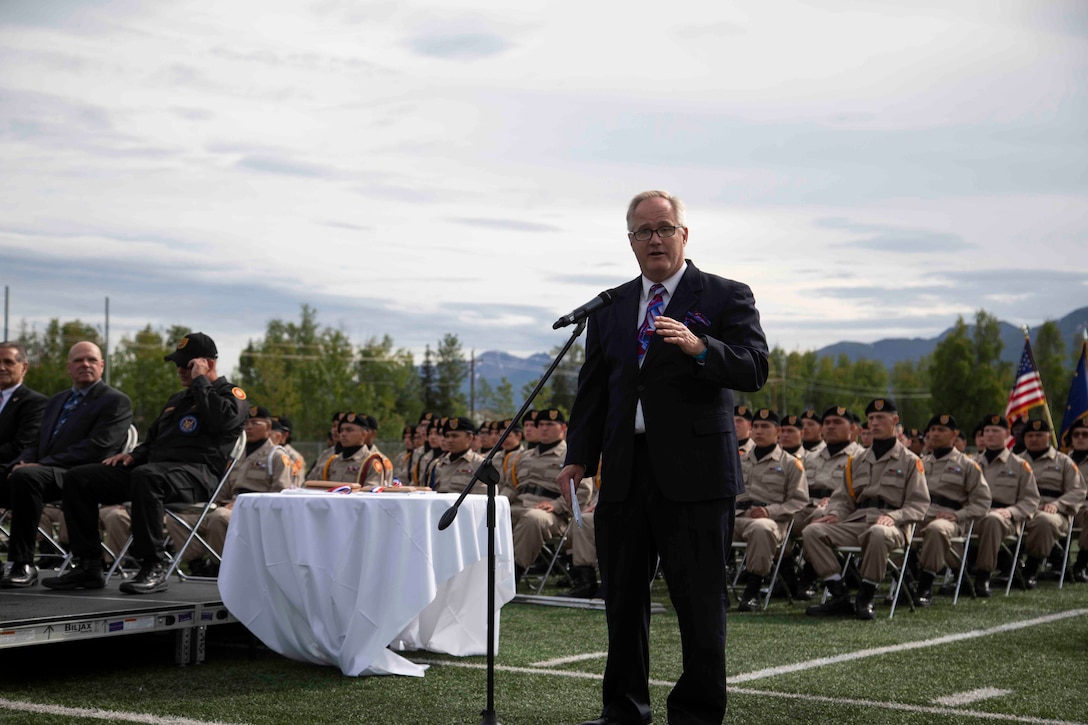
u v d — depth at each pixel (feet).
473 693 17.80
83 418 23.94
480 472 14.08
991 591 36.58
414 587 19.21
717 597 13.79
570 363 284.82
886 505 31.32
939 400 228.63
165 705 16.67
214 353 23.34
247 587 20.35
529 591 35.76
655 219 14.20
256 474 38.14
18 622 17.40
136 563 30.19
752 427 37.01
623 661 14.73
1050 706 17.19
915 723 15.89
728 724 15.72
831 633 25.85
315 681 18.69
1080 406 52.54
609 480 14.37
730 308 14.11
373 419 40.37
